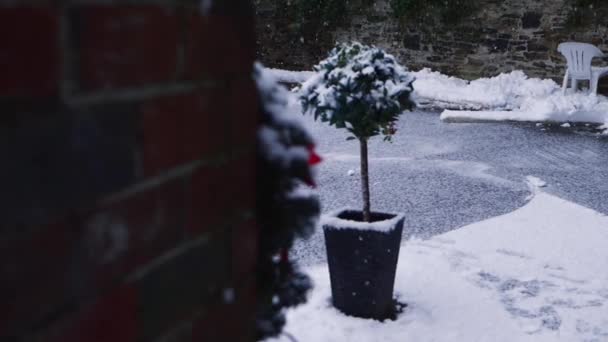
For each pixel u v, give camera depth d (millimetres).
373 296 2918
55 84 452
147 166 566
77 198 479
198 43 635
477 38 11938
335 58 2879
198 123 648
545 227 4629
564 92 10141
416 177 6230
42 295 451
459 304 3193
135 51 535
